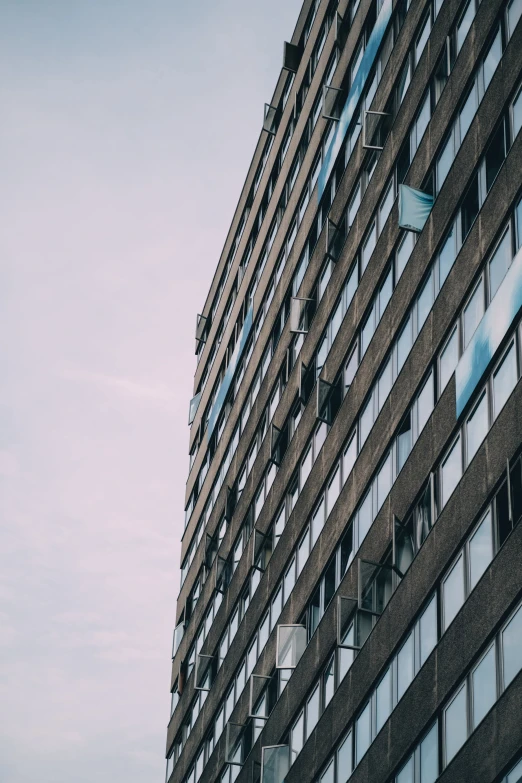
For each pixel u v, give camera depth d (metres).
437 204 38.47
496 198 33.78
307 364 51.28
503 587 29.83
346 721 39.62
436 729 32.41
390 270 42.47
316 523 46.94
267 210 65.31
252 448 60.16
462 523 32.88
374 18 49.78
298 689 45.44
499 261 33.12
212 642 61.62
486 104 35.59
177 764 65.31
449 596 33.00
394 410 39.81
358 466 42.72
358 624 39.34
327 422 46.69
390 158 44.22
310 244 54.78
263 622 52.41
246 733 51.97
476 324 34.12
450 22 39.97
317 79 58.72
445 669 32.34
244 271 69.94
